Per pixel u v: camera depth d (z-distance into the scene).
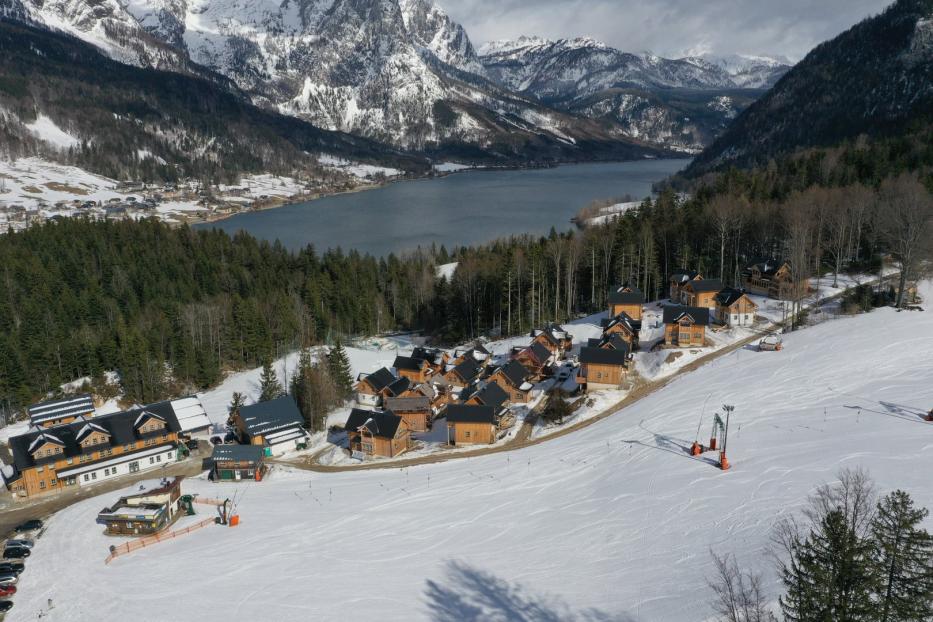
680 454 60.81
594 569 43.75
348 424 79.81
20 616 45.09
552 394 90.06
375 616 41.53
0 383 93.06
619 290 116.12
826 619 24.91
